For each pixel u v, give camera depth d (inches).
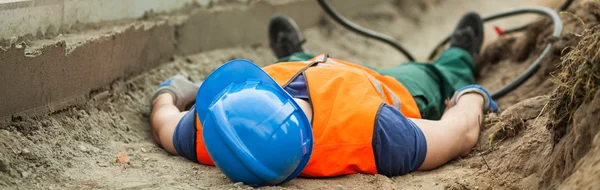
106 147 140.6
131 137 151.5
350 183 123.8
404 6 341.7
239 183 115.5
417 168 133.9
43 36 144.8
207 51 219.3
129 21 181.3
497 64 209.0
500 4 364.2
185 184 121.6
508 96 177.2
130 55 171.6
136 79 174.6
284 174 114.7
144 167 131.3
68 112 143.3
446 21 345.4
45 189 116.4
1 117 125.5
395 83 155.8
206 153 132.7
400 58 277.6
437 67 179.9
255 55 236.1
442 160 135.6
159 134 146.4
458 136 137.9
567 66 116.7
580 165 101.8
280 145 111.3
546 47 182.5
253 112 111.6
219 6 227.3
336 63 148.6
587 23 174.6
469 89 154.3
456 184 122.9
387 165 127.4
